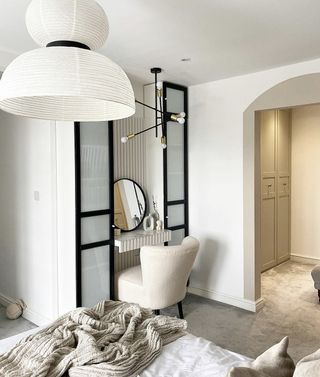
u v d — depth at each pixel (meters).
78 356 1.45
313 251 5.04
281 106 3.14
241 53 2.75
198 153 3.84
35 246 3.22
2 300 3.73
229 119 3.53
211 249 3.76
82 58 1.15
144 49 2.65
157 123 3.71
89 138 2.99
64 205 2.95
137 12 2.01
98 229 3.09
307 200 5.07
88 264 3.02
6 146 3.54
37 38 1.27
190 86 3.86
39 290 3.21
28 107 1.56
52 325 1.79
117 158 3.61
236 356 1.62
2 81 1.18
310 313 3.35
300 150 5.12
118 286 3.24
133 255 3.80
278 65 3.08
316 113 4.94
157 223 3.72
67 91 1.10
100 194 3.10
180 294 3.03
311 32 2.34
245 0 1.89
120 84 1.23
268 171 4.66
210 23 2.18
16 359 1.50
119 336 1.68
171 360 1.58
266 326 3.07
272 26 2.23
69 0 1.20
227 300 3.62
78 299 2.89
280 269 4.79
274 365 1.23
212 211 3.73
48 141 2.98
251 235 3.39
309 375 1.01
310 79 2.95
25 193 3.31
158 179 3.79
